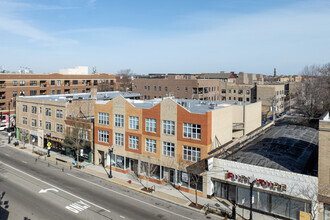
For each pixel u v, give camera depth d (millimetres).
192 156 36625
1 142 66938
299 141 41781
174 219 29172
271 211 30156
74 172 44938
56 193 35812
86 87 117812
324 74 99438
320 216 27125
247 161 33469
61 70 118000
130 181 39750
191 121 36250
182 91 98562
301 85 113625
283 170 30047
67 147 52156
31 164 49125
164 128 39156
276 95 103625
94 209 31266
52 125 58188
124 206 32219
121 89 149000
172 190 37562
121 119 44031
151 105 46906
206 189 34781
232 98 114875
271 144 39594
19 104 68188
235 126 46656
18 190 36594
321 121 26391
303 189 27609
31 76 95562
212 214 30453
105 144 46625
